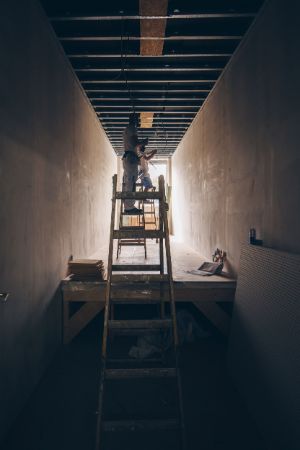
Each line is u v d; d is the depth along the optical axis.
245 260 3.02
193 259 5.12
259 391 2.28
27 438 2.10
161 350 3.19
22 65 2.38
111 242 2.65
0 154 2.01
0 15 2.02
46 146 2.96
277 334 2.17
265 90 2.73
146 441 2.10
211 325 4.22
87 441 2.08
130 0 2.85
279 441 1.90
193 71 4.37
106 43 3.57
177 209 9.21
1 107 2.03
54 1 2.87
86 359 3.24
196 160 6.16
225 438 2.12
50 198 3.09
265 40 2.73
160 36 3.22
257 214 2.95
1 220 2.03
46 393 2.62
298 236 2.19
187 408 2.46
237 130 3.55
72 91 4.07
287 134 2.33
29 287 2.54
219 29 3.25
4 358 2.08
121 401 2.54
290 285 2.10
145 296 3.42
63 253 3.58
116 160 10.06
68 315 3.53
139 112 5.73
